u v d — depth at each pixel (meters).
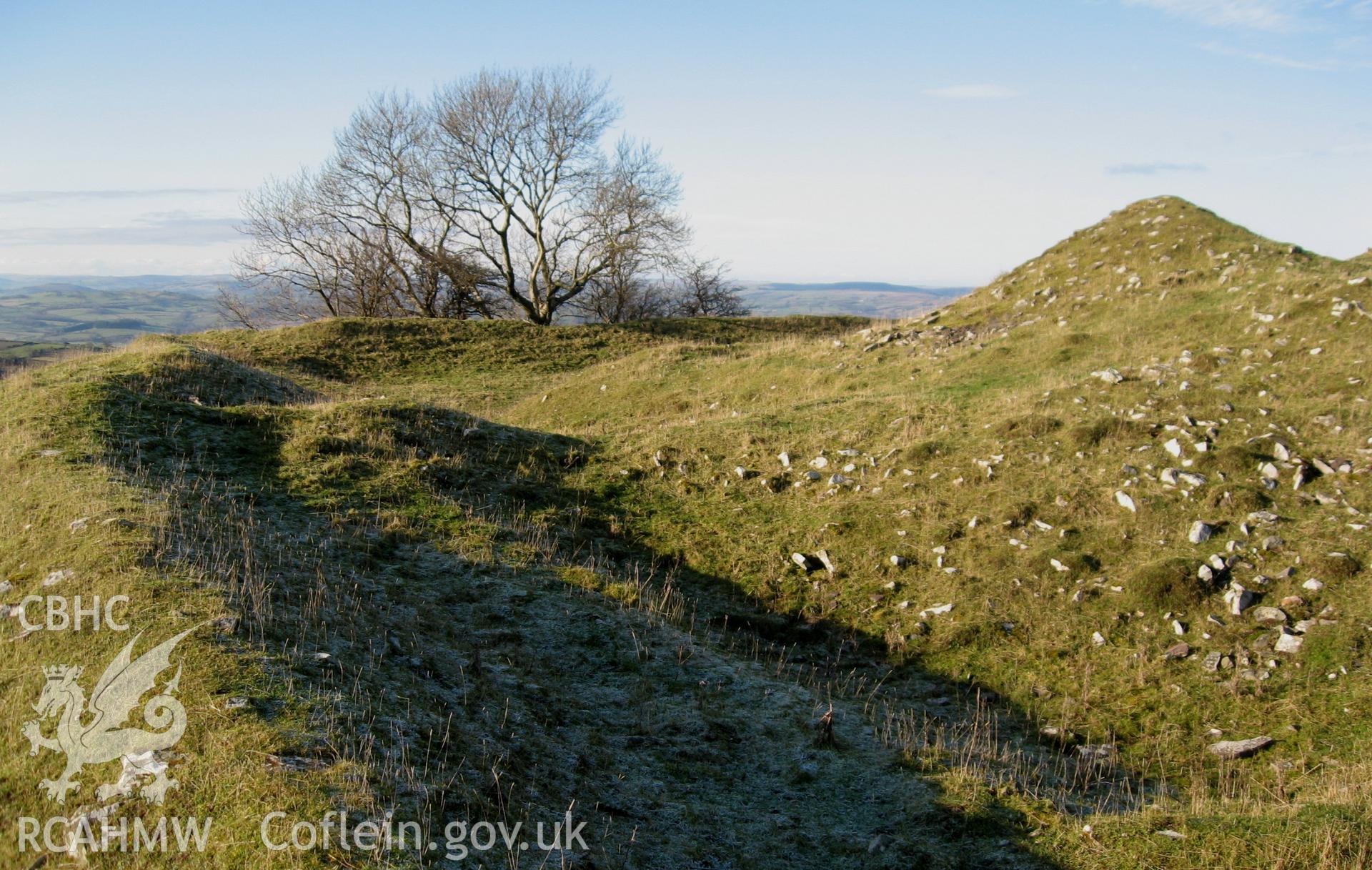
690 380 22.81
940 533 11.81
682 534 12.75
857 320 41.78
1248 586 9.63
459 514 12.05
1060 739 8.45
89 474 10.68
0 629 7.09
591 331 34.97
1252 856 5.73
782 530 12.65
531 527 12.29
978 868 6.11
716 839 6.32
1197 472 11.70
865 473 13.69
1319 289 15.84
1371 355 13.26
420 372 29.59
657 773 7.13
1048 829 6.44
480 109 41.06
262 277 45.62
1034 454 13.09
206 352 21.56
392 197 43.09
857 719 8.56
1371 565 9.43
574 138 42.25
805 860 6.23
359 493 12.28
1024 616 10.20
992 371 17.73
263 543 9.66
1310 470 11.22
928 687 9.53
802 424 15.94
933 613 10.55
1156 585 9.90
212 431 13.70
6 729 5.88
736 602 11.33
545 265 44.78
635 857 5.82
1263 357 14.36
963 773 7.29
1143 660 9.21
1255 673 8.66
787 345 24.52
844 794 7.12
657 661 9.11
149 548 8.40
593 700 8.23
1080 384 15.07
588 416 21.94
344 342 31.30
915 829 6.59
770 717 8.34
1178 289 19.09
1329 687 8.24
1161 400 13.69
